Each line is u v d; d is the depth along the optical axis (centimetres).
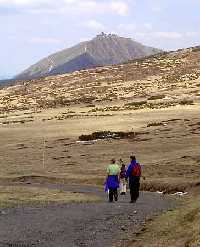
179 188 4112
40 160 6575
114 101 14850
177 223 1931
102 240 1883
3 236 1941
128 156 6384
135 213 2542
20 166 6259
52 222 2259
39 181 5153
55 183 5000
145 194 3884
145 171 5250
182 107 11175
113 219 2347
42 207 2791
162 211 2608
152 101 13588
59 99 17438
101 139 7788
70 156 6675
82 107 13938
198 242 1533
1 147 7838
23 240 1870
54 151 7175
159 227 1975
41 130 9250
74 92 18838
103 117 10362
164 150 6519
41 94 19550
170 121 9031
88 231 2058
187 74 19875
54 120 10519
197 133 7469
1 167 6262
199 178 4450
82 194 3700
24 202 3012
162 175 4966
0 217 2403
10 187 3997
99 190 4294
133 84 19012
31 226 2158
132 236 1934
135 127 8750
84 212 2580
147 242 1773
